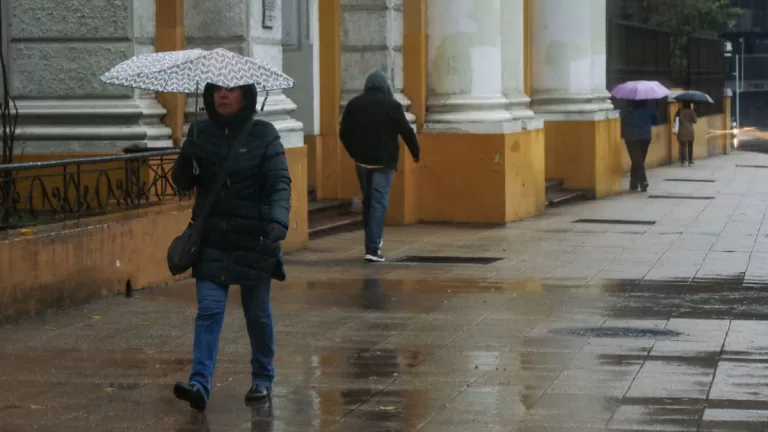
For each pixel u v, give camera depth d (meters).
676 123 49.91
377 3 27.09
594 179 34.31
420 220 27.88
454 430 10.17
